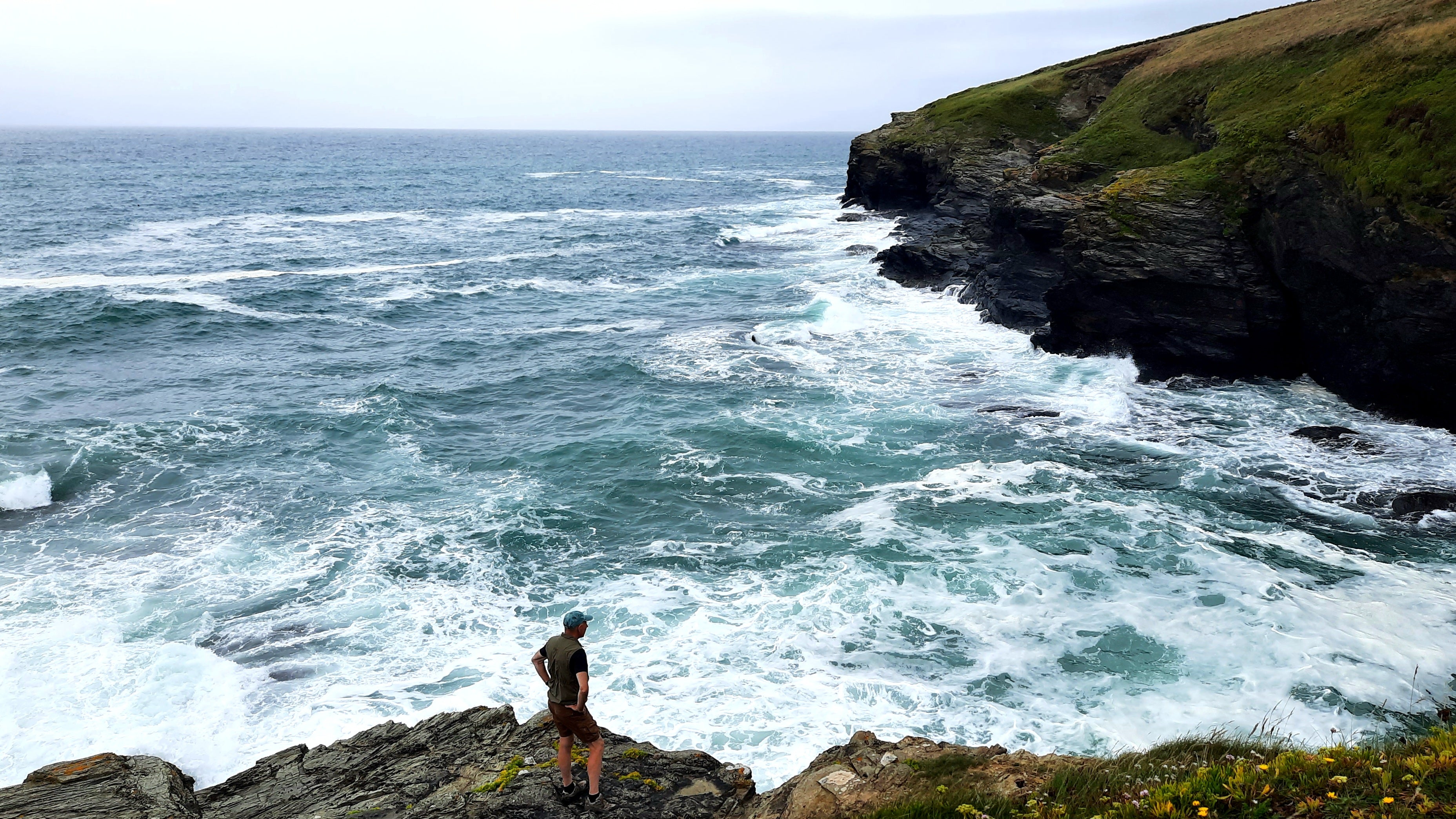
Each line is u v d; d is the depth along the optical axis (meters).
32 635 15.55
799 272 53.25
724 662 14.89
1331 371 27.62
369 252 62.09
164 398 29.34
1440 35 28.00
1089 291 31.19
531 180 138.38
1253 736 12.04
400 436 26.20
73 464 22.98
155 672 14.57
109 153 190.88
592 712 13.43
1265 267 29.00
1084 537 19.17
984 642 15.38
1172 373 30.17
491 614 16.73
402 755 9.90
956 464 23.56
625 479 22.91
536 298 47.59
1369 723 12.65
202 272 53.00
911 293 45.53
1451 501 19.75
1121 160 42.00
